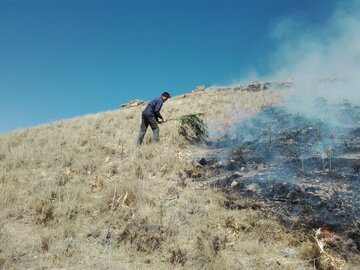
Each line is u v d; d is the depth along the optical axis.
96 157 10.32
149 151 10.18
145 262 5.18
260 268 4.96
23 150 11.13
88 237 5.89
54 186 7.93
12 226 6.34
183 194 7.21
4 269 4.92
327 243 5.29
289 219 6.02
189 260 5.16
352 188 6.48
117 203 6.73
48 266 5.03
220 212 6.46
